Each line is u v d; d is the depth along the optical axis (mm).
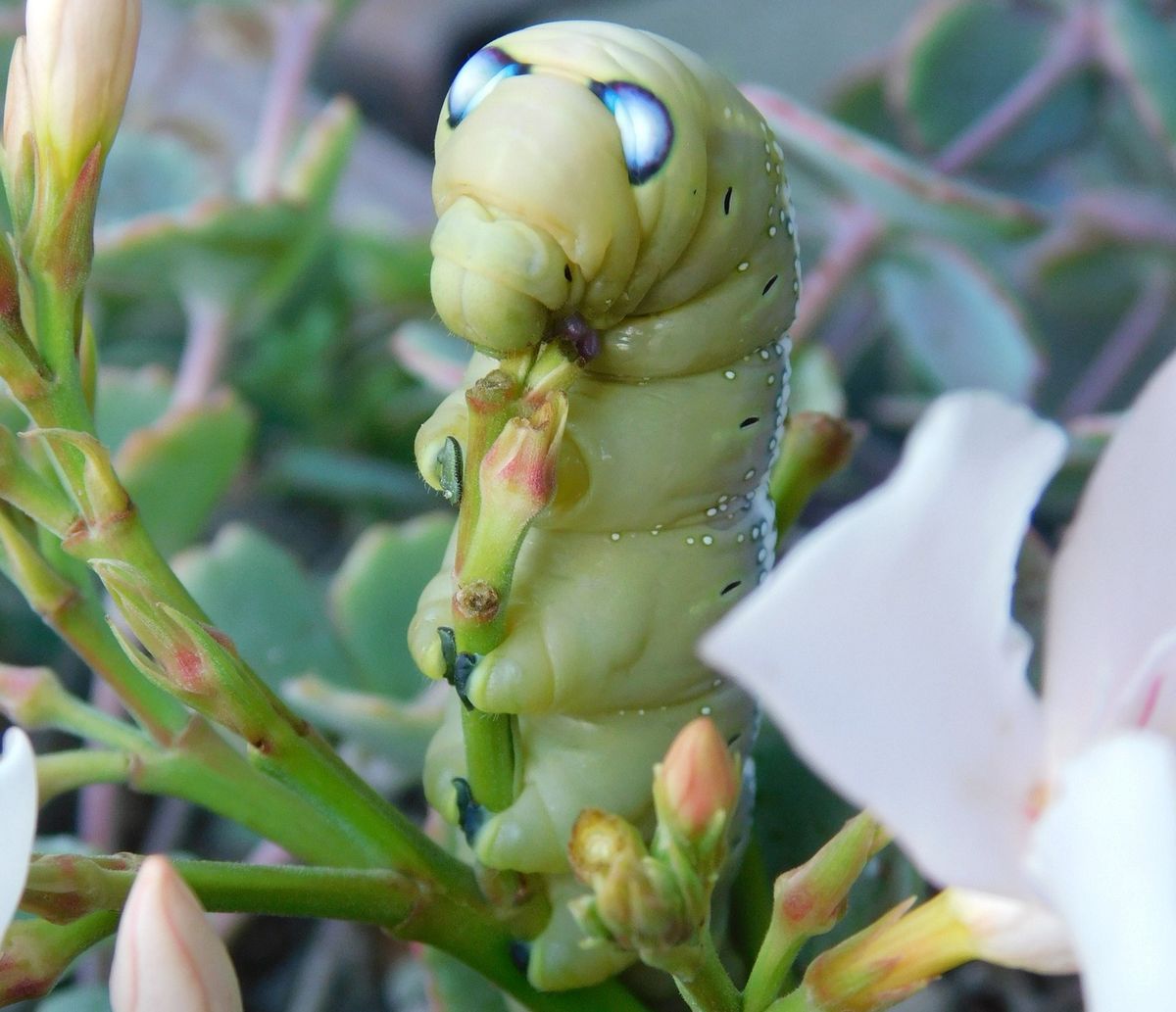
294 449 265
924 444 92
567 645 130
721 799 113
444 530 205
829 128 221
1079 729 102
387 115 437
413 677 193
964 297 247
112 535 124
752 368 131
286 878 127
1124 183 326
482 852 134
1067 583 103
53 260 122
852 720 93
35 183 122
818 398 202
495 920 136
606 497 129
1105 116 309
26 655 231
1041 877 96
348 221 261
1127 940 91
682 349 127
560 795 134
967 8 292
